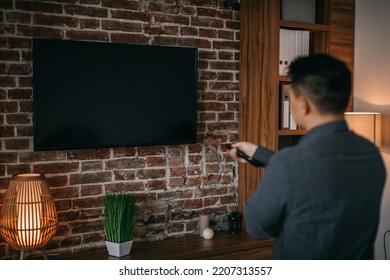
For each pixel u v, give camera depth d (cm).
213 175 365
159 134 334
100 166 322
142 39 329
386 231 366
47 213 275
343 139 130
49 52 294
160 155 343
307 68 132
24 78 294
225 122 367
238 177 376
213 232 349
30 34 294
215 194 367
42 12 296
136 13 326
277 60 338
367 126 344
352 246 129
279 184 126
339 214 124
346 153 128
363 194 128
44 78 293
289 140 390
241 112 369
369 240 133
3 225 272
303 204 125
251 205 132
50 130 297
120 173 329
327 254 126
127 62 319
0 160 290
